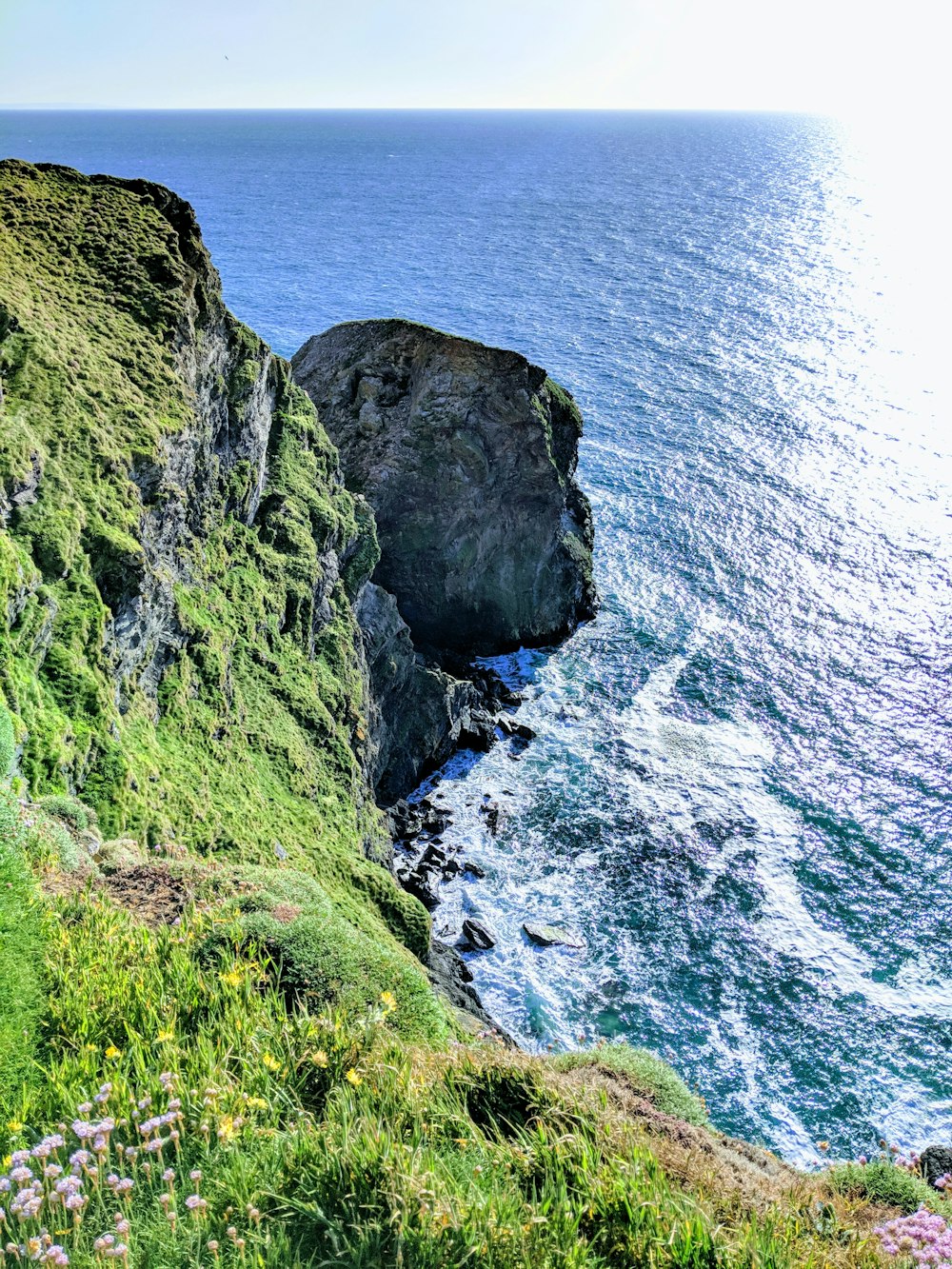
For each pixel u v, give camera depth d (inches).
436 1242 304.7
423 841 2123.5
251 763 1692.9
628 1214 339.3
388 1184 321.4
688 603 3041.3
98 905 598.2
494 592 2847.0
